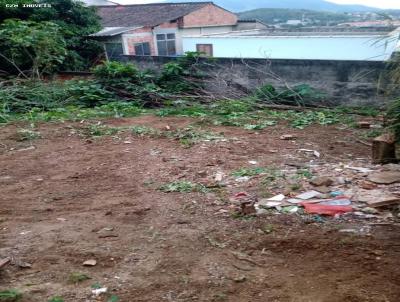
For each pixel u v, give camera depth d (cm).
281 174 381
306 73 779
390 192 319
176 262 248
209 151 477
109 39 1478
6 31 966
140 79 909
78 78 987
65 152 507
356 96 734
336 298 210
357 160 429
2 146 538
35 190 386
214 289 221
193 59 908
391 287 215
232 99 799
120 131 590
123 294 219
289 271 235
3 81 879
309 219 290
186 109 740
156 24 1781
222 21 2120
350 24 1442
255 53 1224
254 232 279
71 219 317
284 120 644
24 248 271
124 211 326
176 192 359
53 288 227
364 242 257
